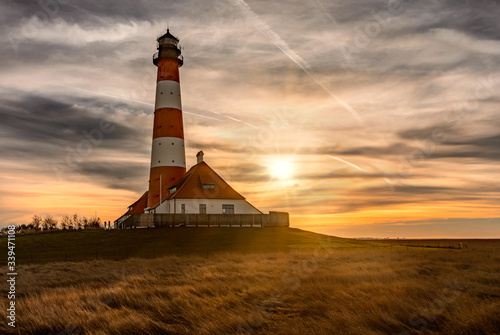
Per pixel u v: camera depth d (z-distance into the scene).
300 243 38.69
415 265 20.52
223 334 8.45
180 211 47.62
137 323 9.04
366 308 9.89
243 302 11.47
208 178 50.84
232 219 47.84
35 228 57.84
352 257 26.11
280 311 10.59
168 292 12.83
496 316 8.83
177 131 54.66
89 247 36.28
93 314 9.91
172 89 55.62
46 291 13.95
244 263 22.72
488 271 18.16
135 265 22.78
